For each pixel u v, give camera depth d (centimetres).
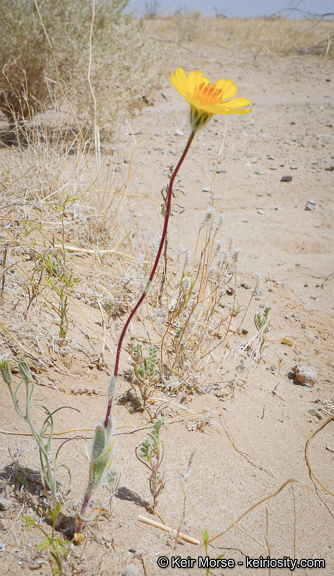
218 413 213
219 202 472
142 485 167
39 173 324
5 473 153
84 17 549
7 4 530
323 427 221
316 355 278
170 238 388
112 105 577
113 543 142
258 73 984
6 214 288
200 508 164
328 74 970
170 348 242
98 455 130
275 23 1508
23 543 135
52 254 266
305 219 454
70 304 244
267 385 242
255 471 186
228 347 262
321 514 173
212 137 652
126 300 260
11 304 225
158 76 800
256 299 327
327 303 337
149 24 1448
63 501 149
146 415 200
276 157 593
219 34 1347
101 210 333
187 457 185
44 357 207
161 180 500
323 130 682
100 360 216
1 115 589
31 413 181
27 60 532
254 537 158
